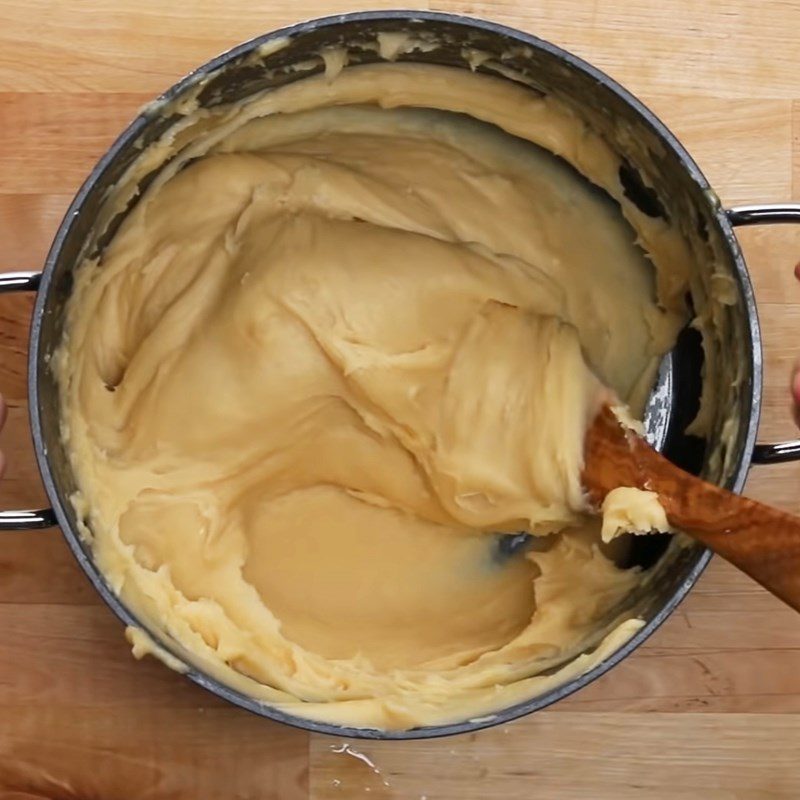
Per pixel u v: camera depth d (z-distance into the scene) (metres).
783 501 0.75
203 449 0.71
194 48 0.74
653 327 0.74
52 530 0.74
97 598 0.74
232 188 0.72
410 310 0.72
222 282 0.72
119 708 0.74
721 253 0.68
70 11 0.74
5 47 0.74
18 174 0.74
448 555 0.74
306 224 0.72
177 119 0.68
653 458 0.67
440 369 0.71
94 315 0.70
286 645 0.70
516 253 0.74
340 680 0.70
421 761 0.75
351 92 0.71
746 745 0.75
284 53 0.68
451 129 0.74
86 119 0.74
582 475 0.69
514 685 0.68
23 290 0.66
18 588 0.74
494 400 0.71
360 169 0.74
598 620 0.71
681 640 0.75
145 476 0.71
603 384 0.71
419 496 0.73
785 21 0.75
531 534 0.73
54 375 0.68
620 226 0.74
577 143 0.72
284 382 0.71
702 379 0.72
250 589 0.72
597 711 0.75
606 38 0.75
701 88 0.75
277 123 0.73
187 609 0.69
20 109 0.74
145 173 0.69
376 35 0.68
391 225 0.73
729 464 0.67
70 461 0.68
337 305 0.71
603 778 0.74
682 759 0.75
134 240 0.71
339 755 0.74
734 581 0.75
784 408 0.75
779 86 0.75
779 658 0.75
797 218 0.67
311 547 0.73
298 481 0.73
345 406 0.72
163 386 0.71
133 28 0.74
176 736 0.74
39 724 0.74
